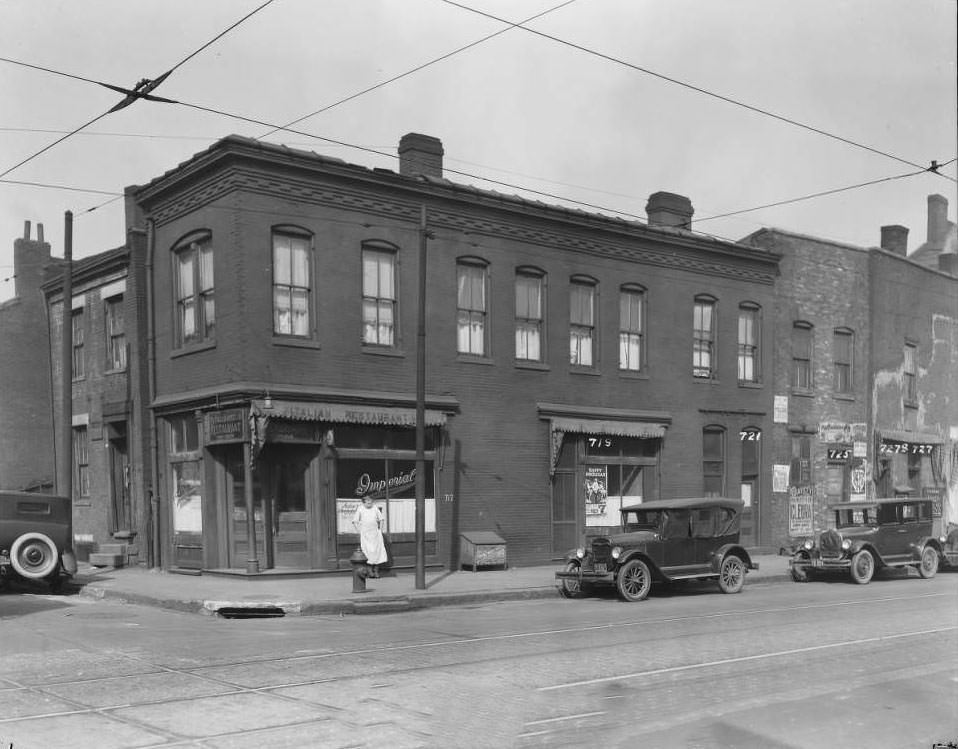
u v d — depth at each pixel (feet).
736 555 59.98
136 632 38.86
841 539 68.03
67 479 63.87
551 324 71.20
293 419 56.70
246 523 58.90
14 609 47.91
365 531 58.23
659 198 86.12
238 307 56.18
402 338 63.21
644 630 40.11
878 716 24.81
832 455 90.84
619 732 23.09
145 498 65.67
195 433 61.93
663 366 78.13
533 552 68.74
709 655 33.76
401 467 62.64
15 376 85.30
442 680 28.73
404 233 63.52
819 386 90.48
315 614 46.39
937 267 111.75
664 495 77.15
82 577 59.88
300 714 24.21
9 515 55.11
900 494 97.60
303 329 59.11
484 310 67.92
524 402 69.15
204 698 25.90
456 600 51.39
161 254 64.49
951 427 106.83
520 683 28.50
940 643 37.17
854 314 94.17
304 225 58.90
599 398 73.61
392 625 41.65
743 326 84.99
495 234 68.23
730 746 21.88
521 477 68.59
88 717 23.73
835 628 41.32
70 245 65.67
